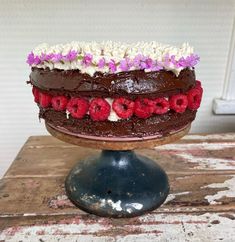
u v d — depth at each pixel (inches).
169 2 22.3
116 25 22.8
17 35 22.8
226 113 25.4
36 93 13.6
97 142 12.4
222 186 16.1
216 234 12.8
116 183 14.5
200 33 23.3
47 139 21.9
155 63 11.9
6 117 25.6
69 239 12.5
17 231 12.9
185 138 22.2
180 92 12.4
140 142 12.4
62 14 22.3
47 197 15.1
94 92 11.6
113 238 12.6
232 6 22.5
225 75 24.6
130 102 11.5
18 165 18.1
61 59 12.2
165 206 14.5
